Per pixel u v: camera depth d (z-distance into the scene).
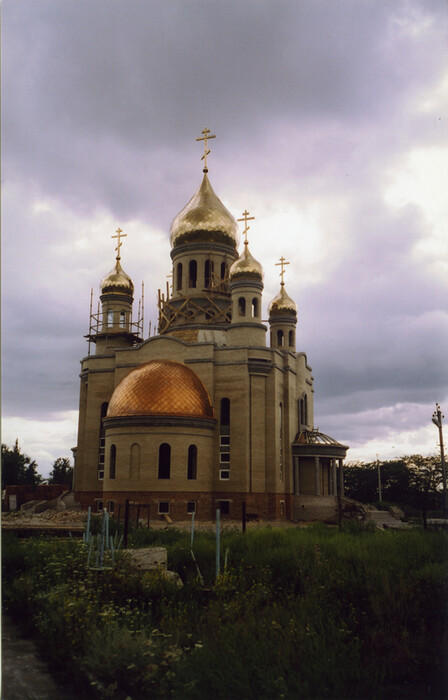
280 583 15.91
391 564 16.33
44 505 50.88
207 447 45.66
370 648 10.82
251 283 50.19
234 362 48.12
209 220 55.41
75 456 53.66
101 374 52.00
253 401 48.06
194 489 44.34
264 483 47.22
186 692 9.04
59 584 14.99
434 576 14.17
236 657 9.80
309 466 52.62
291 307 59.03
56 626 12.28
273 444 47.94
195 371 48.47
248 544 20.61
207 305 54.28
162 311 56.81
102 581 15.30
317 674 9.28
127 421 44.34
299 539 21.55
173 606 13.89
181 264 55.97
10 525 27.42
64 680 10.35
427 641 10.94
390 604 12.62
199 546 20.19
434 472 80.88
